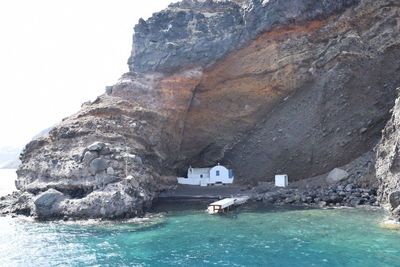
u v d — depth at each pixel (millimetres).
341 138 42969
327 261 20672
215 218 33250
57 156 40062
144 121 46781
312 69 46656
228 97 51656
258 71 49188
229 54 49688
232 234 27406
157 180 47656
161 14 55281
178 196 46406
